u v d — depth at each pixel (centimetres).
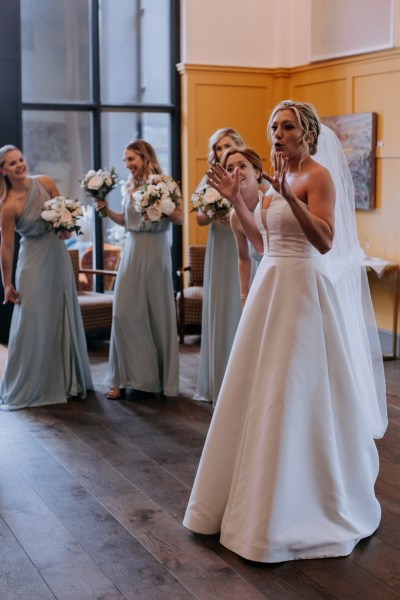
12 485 434
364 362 423
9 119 795
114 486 431
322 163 383
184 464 463
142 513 396
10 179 570
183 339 782
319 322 348
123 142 875
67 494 421
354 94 762
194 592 321
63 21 836
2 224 573
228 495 362
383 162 730
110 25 858
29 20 824
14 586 327
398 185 714
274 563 342
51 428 532
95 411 570
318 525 349
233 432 359
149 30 870
